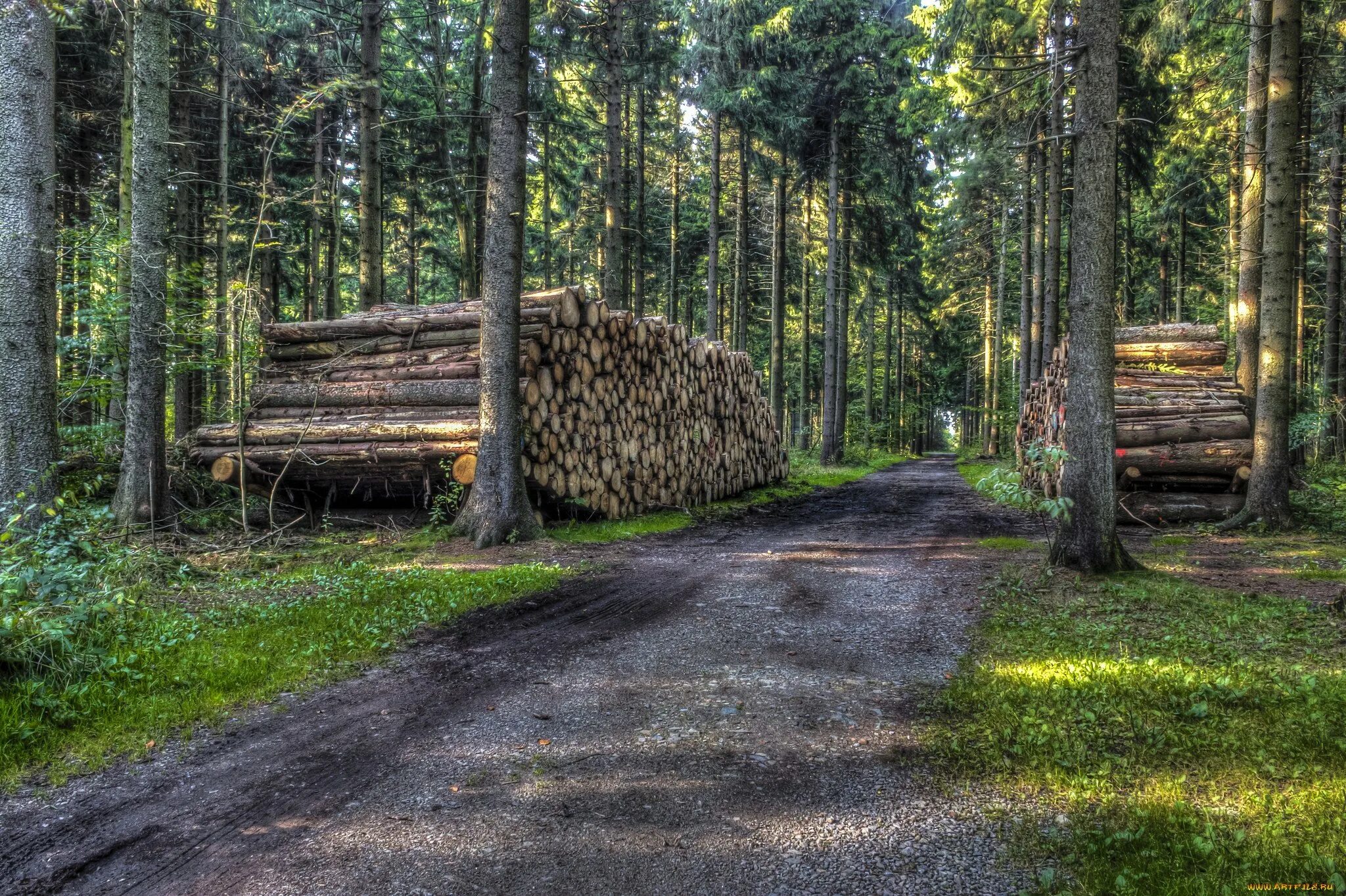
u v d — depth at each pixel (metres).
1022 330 25.97
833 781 3.54
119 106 17.77
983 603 6.96
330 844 3.03
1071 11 19.06
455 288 34.97
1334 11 13.66
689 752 3.88
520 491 10.64
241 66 17.64
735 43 22.84
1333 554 9.34
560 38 18.64
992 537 11.36
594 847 3.00
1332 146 16.64
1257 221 13.80
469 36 20.66
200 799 3.40
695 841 3.04
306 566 8.76
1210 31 16.86
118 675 4.60
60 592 4.77
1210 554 9.56
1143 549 10.12
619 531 11.74
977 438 53.75
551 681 4.99
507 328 10.46
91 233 10.75
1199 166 20.95
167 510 10.11
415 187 24.67
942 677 4.98
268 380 13.30
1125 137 20.84
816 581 8.18
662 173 32.88
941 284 38.44
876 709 4.44
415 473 11.61
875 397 50.97
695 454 16.17
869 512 15.21
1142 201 26.67
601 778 3.60
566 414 12.05
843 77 25.94
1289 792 3.20
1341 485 12.16
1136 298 34.06
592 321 12.64
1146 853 2.79
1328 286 18.73
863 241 31.23
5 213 7.38
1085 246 8.05
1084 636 5.73
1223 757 3.57
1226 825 2.97
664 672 5.18
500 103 10.41
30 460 7.40
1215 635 5.60
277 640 5.58
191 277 11.04
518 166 10.49
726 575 8.52
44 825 3.16
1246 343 13.80
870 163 28.48
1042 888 2.66
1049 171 23.27
